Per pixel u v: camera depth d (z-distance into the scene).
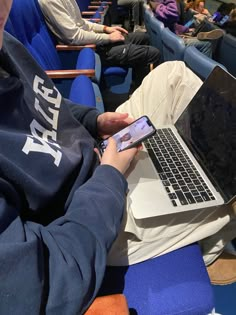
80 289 0.40
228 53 2.36
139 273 0.65
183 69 1.01
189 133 0.87
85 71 1.35
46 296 0.37
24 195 0.48
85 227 0.46
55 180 0.54
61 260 0.40
